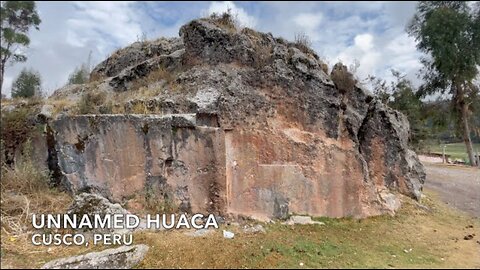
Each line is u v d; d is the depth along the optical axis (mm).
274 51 9297
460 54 20984
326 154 8680
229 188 7660
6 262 5566
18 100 9836
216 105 8000
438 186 14930
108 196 7656
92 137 7930
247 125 8125
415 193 10547
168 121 7676
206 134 7652
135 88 10086
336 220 8305
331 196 8531
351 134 9227
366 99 9891
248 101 8359
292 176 8234
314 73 9203
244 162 7918
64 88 11414
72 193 7785
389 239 7504
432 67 23641
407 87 25938
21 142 8227
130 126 7801
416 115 25422
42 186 7762
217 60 9359
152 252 6027
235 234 6926
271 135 8273
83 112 8578
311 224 7805
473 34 20406
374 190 9203
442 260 6504
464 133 23359
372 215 8859
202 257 5953
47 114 8438
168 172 7652
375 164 9969
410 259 6422
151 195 7562
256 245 6453
